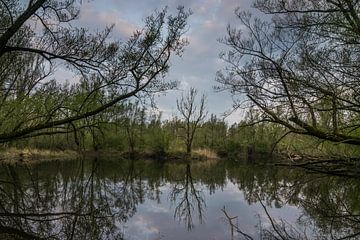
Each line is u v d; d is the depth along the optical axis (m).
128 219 12.29
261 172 34.03
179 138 60.50
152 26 11.44
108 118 12.44
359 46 11.02
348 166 13.30
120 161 49.03
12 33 9.57
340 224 10.42
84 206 14.37
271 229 10.10
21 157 37.09
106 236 9.82
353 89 11.13
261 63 11.98
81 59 10.70
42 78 12.96
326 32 11.20
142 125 59.75
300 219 11.33
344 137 11.14
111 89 11.59
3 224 10.46
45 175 24.98
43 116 11.67
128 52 11.24
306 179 22.95
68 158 45.12
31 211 12.74
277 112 12.39
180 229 10.70
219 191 20.72
